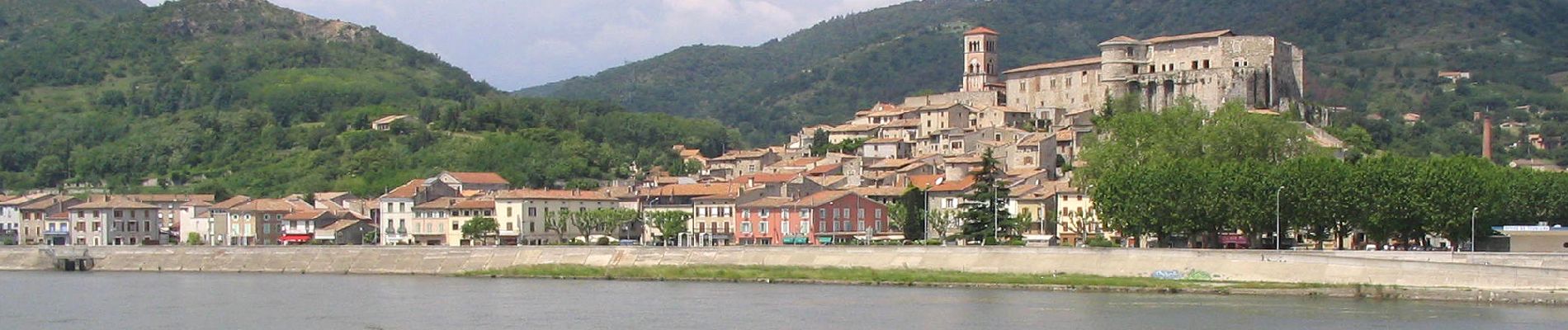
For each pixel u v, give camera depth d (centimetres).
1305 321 18738
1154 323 18688
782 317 19975
